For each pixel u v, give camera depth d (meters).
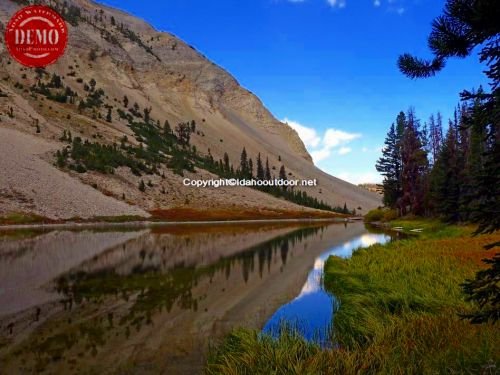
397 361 6.36
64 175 101.06
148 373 7.94
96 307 13.49
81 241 39.75
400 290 11.97
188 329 10.95
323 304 13.86
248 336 8.70
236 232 59.22
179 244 37.97
